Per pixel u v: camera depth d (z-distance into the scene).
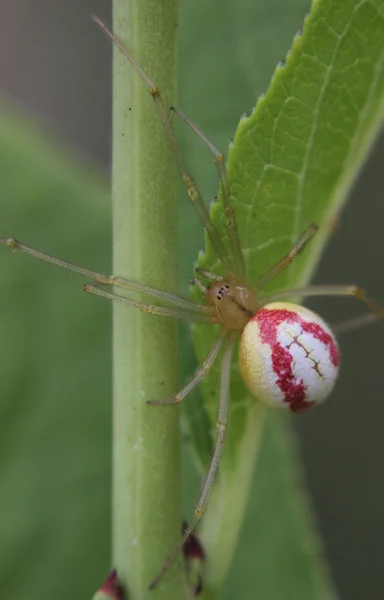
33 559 0.05
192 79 0.05
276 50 0.05
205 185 0.05
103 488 0.05
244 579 0.05
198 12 0.05
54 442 0.05
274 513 0.05
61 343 0.05
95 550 0.05
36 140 0.05
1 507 0.05
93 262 0.05
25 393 0.05
